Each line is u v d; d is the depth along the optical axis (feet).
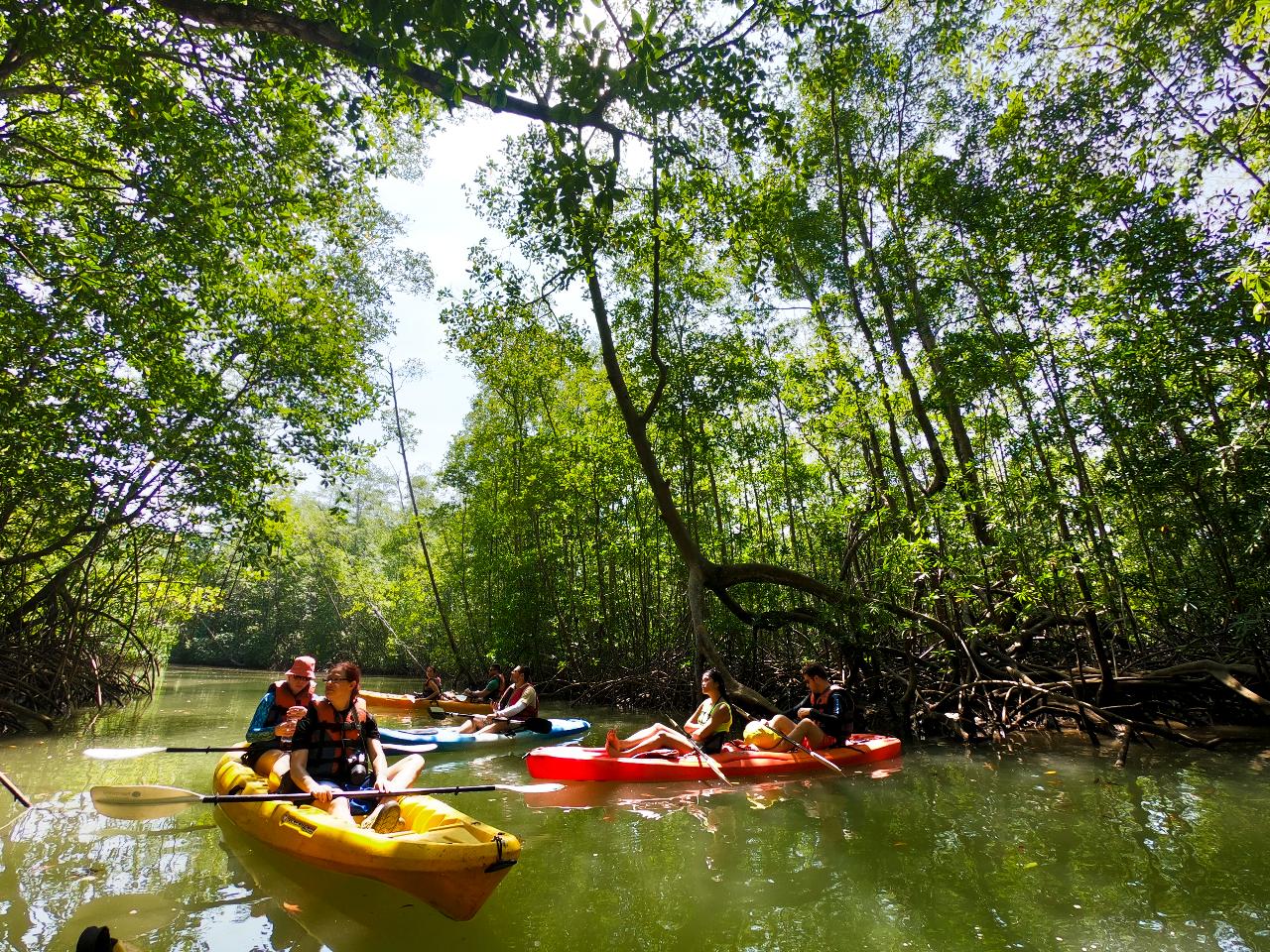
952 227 35.73
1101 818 17.10
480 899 11.10
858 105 39.52
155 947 9.93
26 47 19.95
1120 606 31.32
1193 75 24.86
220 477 34.24
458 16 14.08
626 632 56.95
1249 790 19.81
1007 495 34.99
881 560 35.55
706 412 43.73
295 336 37.50
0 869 12.94
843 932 10.78
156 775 22.12
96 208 27.63
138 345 29.66
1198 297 25.39
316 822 13.57
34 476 30.40
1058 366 30.66
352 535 116.37
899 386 36.19
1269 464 24.73
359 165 32.40
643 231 33.83
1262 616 26.09
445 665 76.95
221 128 27.07
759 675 43.37
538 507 56.44
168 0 15.89
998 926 10.94
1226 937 10.44
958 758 26.43
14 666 35.60
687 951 10.19
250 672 103.71
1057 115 29.66
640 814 18.11
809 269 44.32
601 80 16.66
